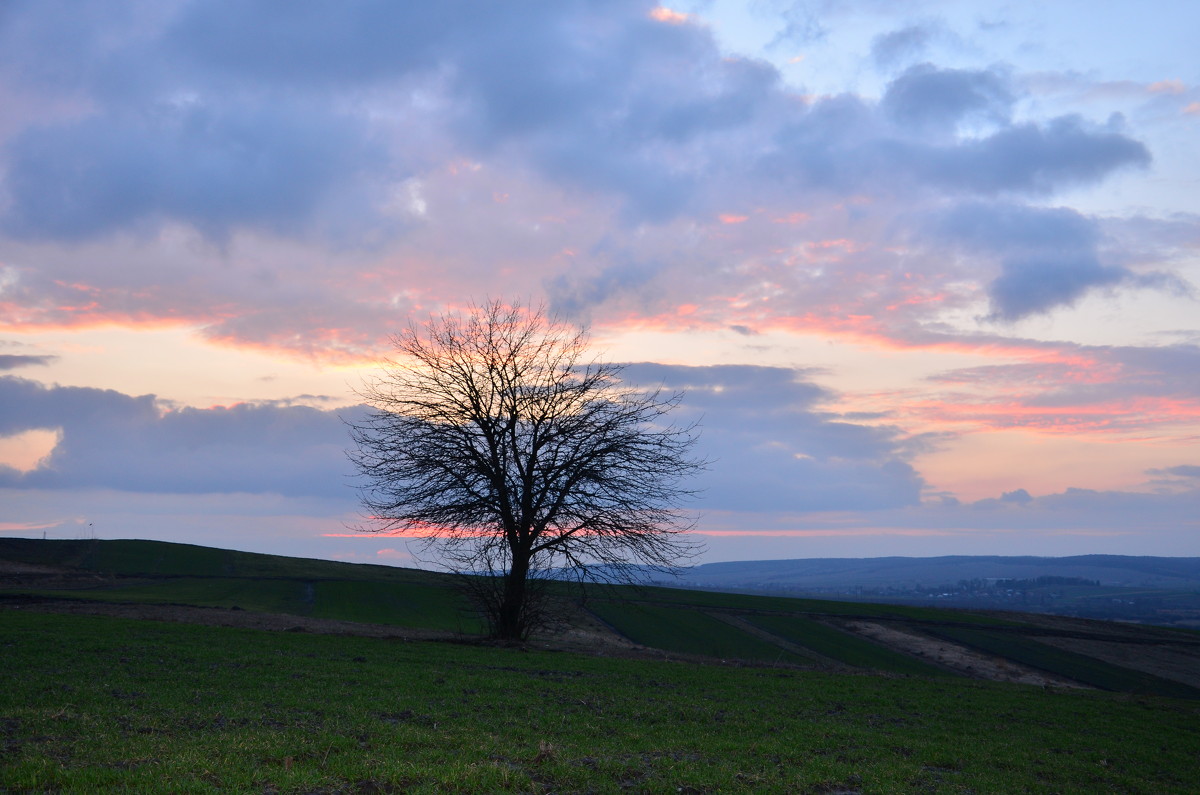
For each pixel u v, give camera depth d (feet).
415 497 134.21
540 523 134.51
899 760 62.59
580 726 64.95
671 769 51.29
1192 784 67.87
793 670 131.54
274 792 39.50
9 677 72.02
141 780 38.99
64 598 194.49
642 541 134.51
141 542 388.78
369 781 42.06
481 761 47.83
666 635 232.94
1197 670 243.19
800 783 51.01
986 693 115.75
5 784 37.68
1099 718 100.01
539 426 135.33
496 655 116.16
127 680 73.67
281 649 104.73
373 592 281.54
